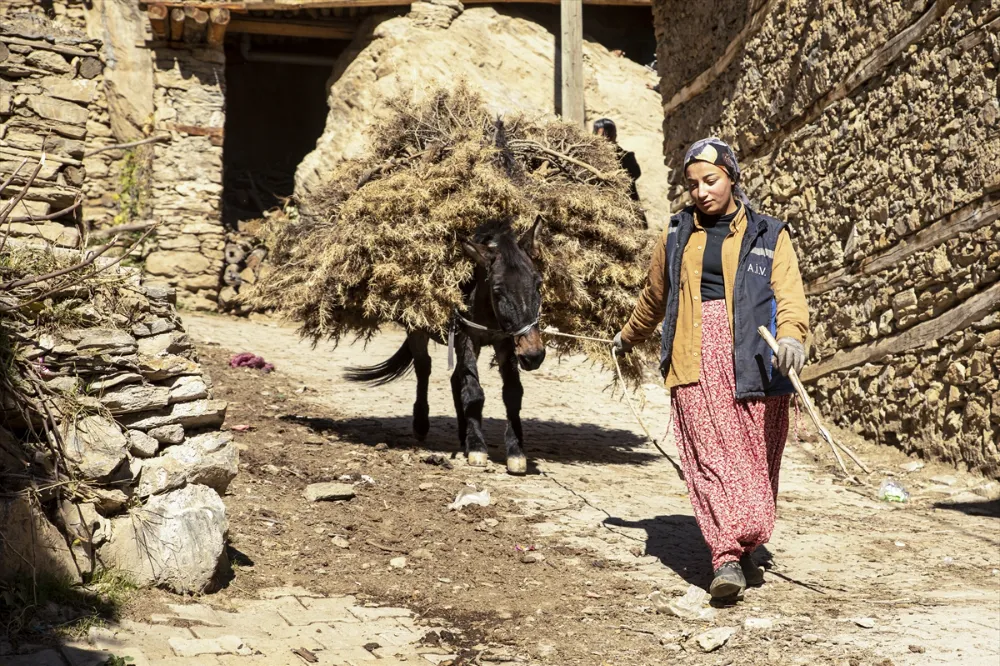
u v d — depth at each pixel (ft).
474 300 21.21
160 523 12.12
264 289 23.73
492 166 21.59
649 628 12.19
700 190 13.11
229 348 37.42
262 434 23.20
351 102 52.21
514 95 51.88
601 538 16.34
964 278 23.12
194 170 49.16
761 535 12.85
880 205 26.63
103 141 48.19
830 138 29.30
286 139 68.80
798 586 13.96
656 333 22.62
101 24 47.98
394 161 23.15
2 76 16.67
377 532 16.03
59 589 10.94
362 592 13.25
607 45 60.44
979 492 21.35
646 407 33.12
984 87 22.31
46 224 13.93
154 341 13.26
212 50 49.83
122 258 12.20
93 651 9.93
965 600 13.30
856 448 26.76
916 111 24.99
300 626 11.68
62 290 12.24
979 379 22.30
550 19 56.54
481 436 22.02
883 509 20.11
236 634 11.10
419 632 11.87
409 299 21.27
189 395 13.19
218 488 13.37
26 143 15.99
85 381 12.32
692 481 13.29
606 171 23.65
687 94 40.19
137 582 11.84
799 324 12.55
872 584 14.20
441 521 16.93
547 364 39.55
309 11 52.29
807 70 30.37
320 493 17.60
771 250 13.04
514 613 12.62
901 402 25.64
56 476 11.39
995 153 21.86
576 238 22.07
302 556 14.48
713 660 11.09
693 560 15.14
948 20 23.62
